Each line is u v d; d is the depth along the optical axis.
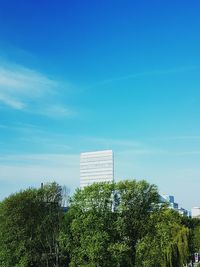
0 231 109.81
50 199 116.38
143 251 97.00
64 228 107.25
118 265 97.00
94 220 98.94
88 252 96.69
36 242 111.81
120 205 101.00
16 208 110.12
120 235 99.75
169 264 128.25
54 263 115.50
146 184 102.25
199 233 172.50
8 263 107.31
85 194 102.88
